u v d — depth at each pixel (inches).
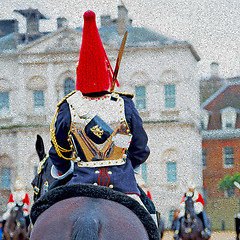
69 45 2559.1
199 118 2447.1
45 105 2544.3
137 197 309.0
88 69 312.0
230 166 2208.4
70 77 2566.4
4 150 2315.5
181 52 2368.4
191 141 2246.6
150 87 2351.1
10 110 2500.0
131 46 2335.1
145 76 2372.0
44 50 2551.7
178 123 2255.2
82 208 265.6
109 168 311.6
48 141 2361.0
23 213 903.1
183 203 972.6
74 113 315.6
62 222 259.8
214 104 2581.2
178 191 1852.9
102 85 315.3
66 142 321.4
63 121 317.4
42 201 284.4
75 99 319.6
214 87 2620.6
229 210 1633.9
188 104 2353.6
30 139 2315.5
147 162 2092.8
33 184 445.1
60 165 324.5
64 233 253.1
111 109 315.6
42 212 285.1
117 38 2258.9
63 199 283.1
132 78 2378.2
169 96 2377.0
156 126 2242.9
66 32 2546.8
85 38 310.2
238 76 2618.1
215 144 2309.3
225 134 2369.6
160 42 2353.6
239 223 960.3
